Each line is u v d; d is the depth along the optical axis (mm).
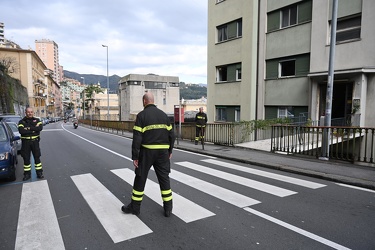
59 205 4641
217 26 20625
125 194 5227
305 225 3758
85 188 5664
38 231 3648
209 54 21438
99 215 4168
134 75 51375
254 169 7520
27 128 6516
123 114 55281
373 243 3256
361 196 5051
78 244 3285
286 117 15180
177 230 3627
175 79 55625
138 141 3961
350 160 7707
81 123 59375
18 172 7441
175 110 13570
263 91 17641
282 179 6359
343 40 13328
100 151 11570
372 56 12094
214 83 21141
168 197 4094
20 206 4625
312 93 14414
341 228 3662
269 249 3123
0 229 3730
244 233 3525
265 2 17141
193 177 6539
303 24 15141
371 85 12188
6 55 59281
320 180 6270
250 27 17734
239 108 19125
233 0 18969
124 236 3475
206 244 3252
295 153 9320
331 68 8078
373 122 12148
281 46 16391
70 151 11625
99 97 75812
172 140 4234
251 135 13227
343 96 13719
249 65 17938
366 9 12250
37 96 67812
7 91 31078
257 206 4504
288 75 16297
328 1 13742
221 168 7668
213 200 4812
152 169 7406
